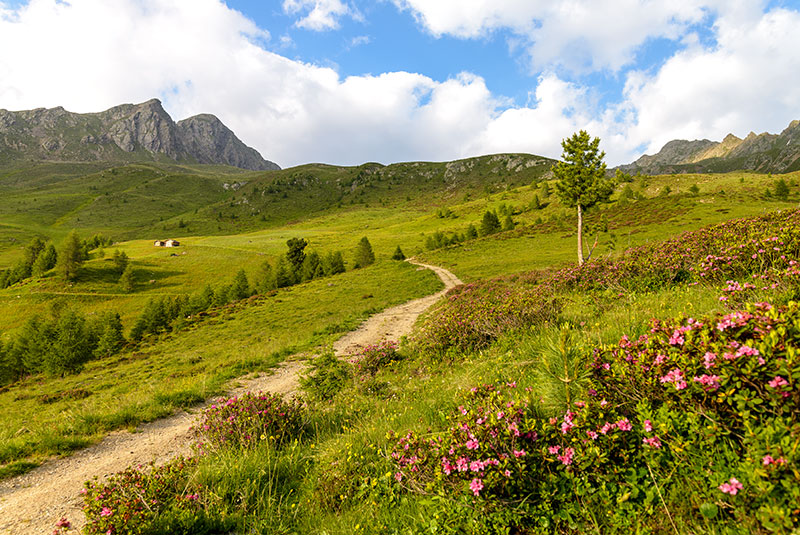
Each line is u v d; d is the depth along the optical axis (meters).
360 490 4.00
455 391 6.22
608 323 6.75
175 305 56.44
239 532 3.96
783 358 2.14
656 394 2.73
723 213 74.44
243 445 6.04
